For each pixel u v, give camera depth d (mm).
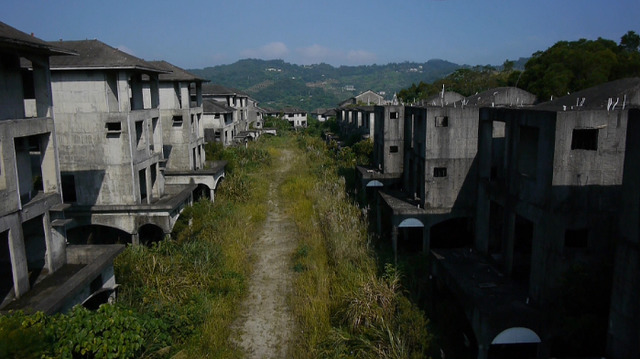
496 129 21500
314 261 21344
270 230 27344
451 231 24719
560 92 33719
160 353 13078
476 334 13086
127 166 22062
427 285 18031
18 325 9367
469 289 14211
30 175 15062
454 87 63906
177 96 30812
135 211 21906
